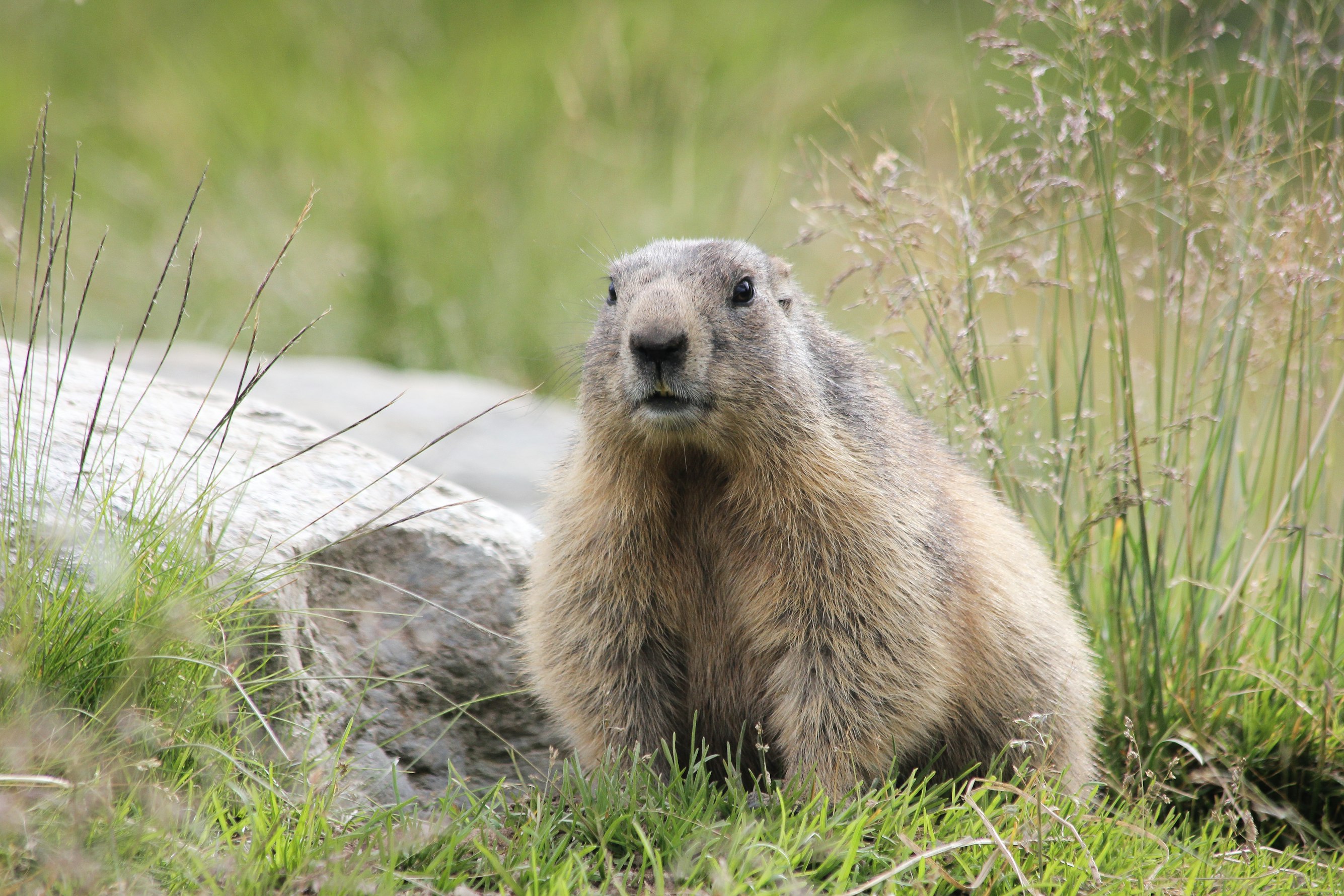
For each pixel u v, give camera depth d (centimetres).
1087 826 650
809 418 711
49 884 491
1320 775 796
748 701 745
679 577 736
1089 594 926
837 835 605
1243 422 1062
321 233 1795
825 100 2156
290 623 707
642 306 688
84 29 2284
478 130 1964
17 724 532
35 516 630
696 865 571
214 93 2050
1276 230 880
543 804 635
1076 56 911
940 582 726
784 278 784
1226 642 859
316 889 525
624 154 1956
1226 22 1736
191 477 748
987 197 927
